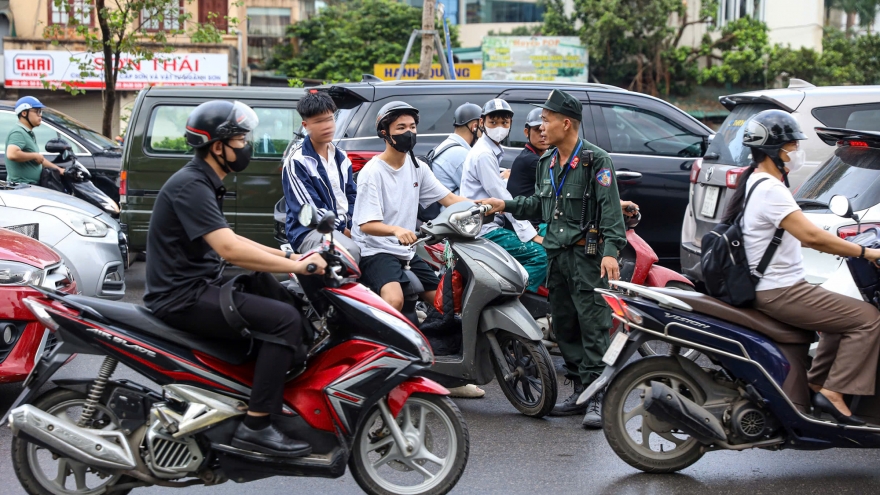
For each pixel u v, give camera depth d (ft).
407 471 14.29
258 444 11.93
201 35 49.62
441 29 95.86
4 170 35.29
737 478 14.64
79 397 12.37
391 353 12.28
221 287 12.01
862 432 13.88
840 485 14.37
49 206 23.39
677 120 28.30
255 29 97.71
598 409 17.02
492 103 19.49
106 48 46.78
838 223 18.79
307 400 12.24
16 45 77.36
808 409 14.07
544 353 17.15
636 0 96.27
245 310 11.78
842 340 13.79
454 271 17.24
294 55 97.76
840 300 13.69
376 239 17.57
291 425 12.19
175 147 31.24
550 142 17.02
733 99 25.90
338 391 12.19
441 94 27.25
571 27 103.96
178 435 11.81
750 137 13.85
